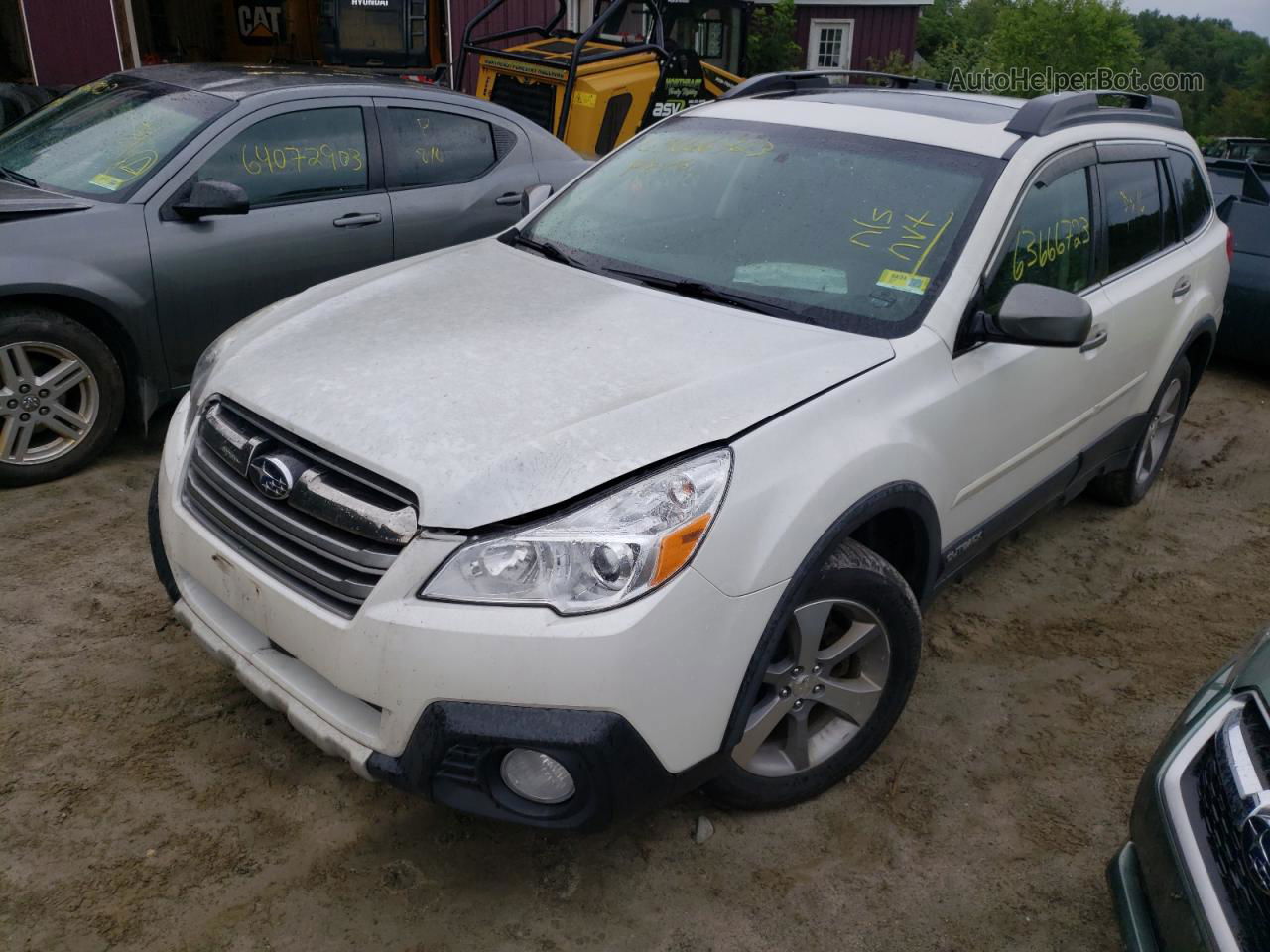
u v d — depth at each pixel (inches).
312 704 92.6
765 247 126.3
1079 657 148.9
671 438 90.8
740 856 107.3
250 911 96.1
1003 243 123.3
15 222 159.8
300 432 93.7
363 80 209.0
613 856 105.9
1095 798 120.6
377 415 93.0
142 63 456.4
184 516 103.8
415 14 482.6
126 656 129.9
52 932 92.2
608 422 91.0
